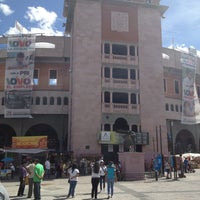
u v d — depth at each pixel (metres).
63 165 33.62
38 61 48.19
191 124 53.34
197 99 52.41
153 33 46.62
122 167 28.17
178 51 54.94
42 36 49.66
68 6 47.78
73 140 39.78
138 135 41.25
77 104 40.97
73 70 42.84
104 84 42.78
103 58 43.69
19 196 16.94
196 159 44.84
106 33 44.56
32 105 46.28
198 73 56.97
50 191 19.78
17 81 45.50
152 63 45.41
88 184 24.38
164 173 31.20
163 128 43.38
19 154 40.84
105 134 39.88
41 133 48.66
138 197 16.27
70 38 49.56
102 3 45.56
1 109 46.06
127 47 45.12
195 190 19.23
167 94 51.25
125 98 43.25
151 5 47.22
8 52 46.41
